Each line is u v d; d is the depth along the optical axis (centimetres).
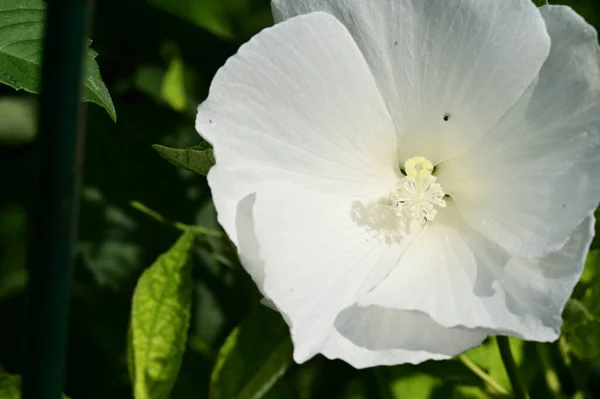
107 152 79
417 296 65
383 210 68
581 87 64
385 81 67
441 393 72
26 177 81
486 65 66
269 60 64
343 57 66
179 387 75
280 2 66
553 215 64
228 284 77
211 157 66
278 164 66
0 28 67
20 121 80
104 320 78
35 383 58
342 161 67
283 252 64
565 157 65
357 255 67
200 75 81
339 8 66
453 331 64
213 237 70
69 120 57
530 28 65
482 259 66
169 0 83
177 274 67
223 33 83
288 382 74
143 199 79
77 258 78
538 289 64
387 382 72
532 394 74
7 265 85
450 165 68
